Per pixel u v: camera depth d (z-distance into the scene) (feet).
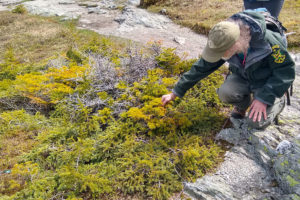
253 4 8.17
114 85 11.64
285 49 6.74
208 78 12.01
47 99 12.17
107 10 33.88
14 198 7.30
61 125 10.43
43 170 8.46
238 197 7.04
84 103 11.02
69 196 7.27
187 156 7.93
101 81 12.03
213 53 6.05
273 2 7.92
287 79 6.91
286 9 25.81
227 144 8.98
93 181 7.50
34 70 15.38
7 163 8.82
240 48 6.21
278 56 6.67
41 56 19.15
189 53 19.67
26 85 11.94
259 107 7.18
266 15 7.15
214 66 7.85
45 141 9.55
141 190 7.34
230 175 7.70
